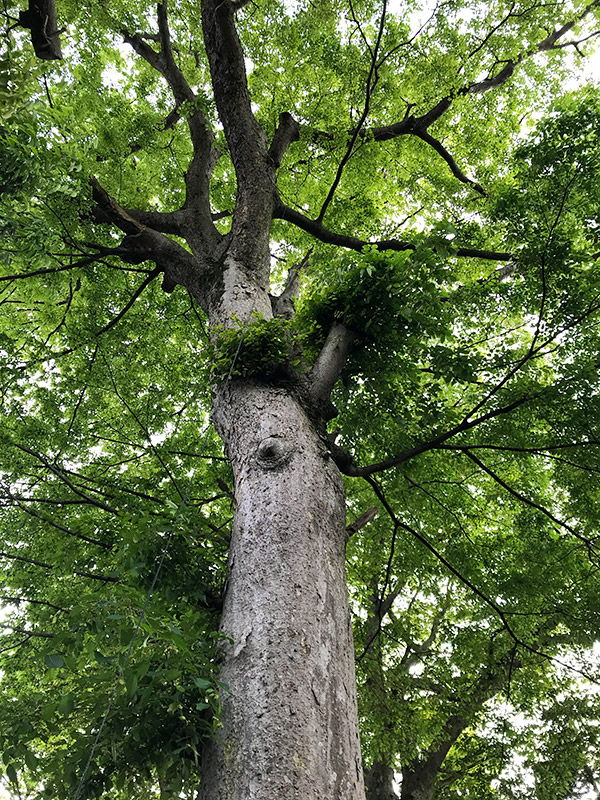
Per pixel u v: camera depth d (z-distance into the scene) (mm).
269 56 8570
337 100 8484
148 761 2277
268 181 5922
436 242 4582
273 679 2305
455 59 7945
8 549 5230
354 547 7602
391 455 5703
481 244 7039
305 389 3957
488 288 5367
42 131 4125
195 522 3217
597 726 8477
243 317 4559
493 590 6422
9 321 8094
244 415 3672
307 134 7590
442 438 4617
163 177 9141
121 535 3008
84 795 2221
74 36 8219
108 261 7500
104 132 7754
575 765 8266
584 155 4660
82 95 8047
